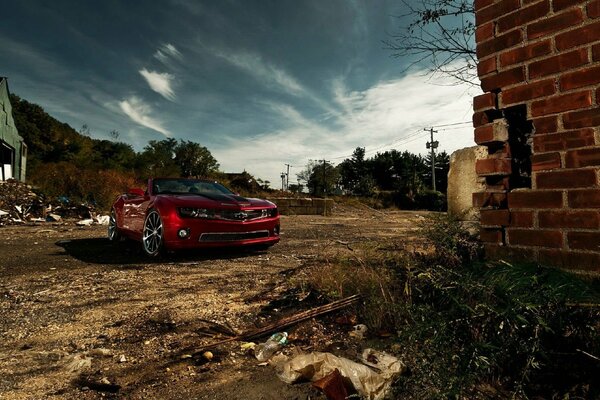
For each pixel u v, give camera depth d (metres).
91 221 9.80
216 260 4.32
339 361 1.32
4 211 9.90
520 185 1.70
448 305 1.58
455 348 1.25
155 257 4.52
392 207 35.38
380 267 2.53
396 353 1.48
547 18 1.45
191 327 2.05
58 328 2.06
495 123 1.66
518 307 1.17
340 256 3.35
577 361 1.14
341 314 2.07
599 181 1.29
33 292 2.87
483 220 1.72
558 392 1.10
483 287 1.35
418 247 3.20
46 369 1.55
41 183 13.30
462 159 3.64
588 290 1.21
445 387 1.11
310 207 16.66
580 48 1.35
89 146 34.03
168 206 4.41
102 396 1.33
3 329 2.05
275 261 4.20
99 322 2.16
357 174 64.50
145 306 2.46
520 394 1.12
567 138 1.38
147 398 1.31
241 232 4.57
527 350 1.11
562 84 1.40
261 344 1.72
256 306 2.40
